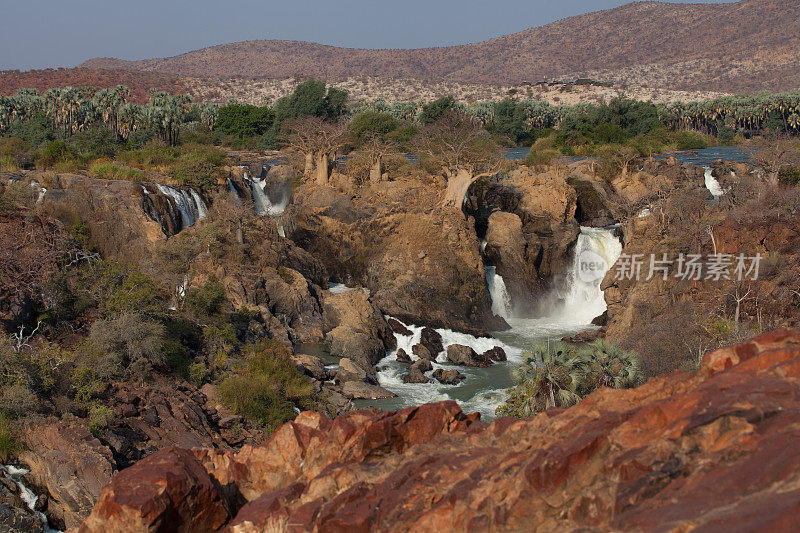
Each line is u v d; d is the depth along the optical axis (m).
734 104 181.62
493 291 68.38
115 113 138.50
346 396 45.62
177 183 78.62
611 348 31.88
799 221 48.38
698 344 41.25
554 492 7.71
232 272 57.72
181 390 38.84
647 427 7.91
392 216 66.56
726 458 6.81
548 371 31.66
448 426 11.83
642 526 6.34
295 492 10.31
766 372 8.14
